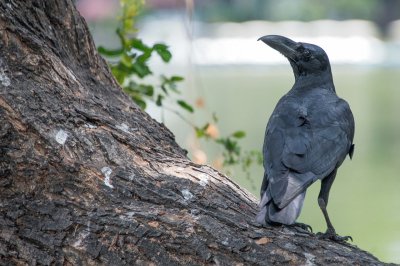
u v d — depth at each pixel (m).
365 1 79.00
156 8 59.03
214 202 9.65
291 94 11.03
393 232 18.69
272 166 9.59
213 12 77.25
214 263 8.95
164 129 10.92
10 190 9.33
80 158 9.60
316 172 9.66
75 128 9.76
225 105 38.62
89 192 9.44
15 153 9.36
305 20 78.94
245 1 79.06
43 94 9.74
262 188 9.65
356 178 25.31
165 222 9.17
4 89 9.55
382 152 29.48
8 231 9.19
